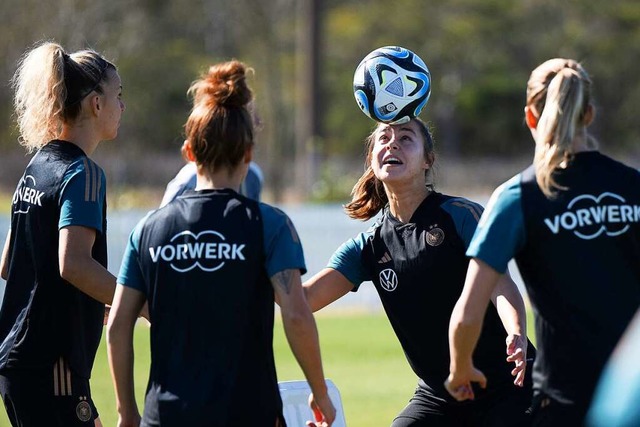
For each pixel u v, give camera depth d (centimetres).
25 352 1655
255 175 3053
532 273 1412
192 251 1404
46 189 1661
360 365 3962
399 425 1820
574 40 16588
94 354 1719
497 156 17512
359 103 1853
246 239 1401
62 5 11625
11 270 1702
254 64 14225
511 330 1634
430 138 1825
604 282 1367
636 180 1408
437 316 1745
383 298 1805
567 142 1387
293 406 1886
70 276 1605
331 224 6072
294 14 14550
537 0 16738
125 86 13588
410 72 1811
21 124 1756
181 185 2183
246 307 1395
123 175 11981
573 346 1365
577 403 1355
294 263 1406
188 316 1398
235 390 1378
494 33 16600
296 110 15012
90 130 1738
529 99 1465
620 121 16738
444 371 1781
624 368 840
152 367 1427
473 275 1409
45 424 1652
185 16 14488
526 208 1392
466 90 16925
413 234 1753
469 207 1734
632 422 821
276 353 4212
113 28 12669
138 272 1457
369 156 1869
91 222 1634
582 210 1380
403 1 16450
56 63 1703
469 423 1794
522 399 1720
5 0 11550
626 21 16725
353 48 16788
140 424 1440
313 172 10406
